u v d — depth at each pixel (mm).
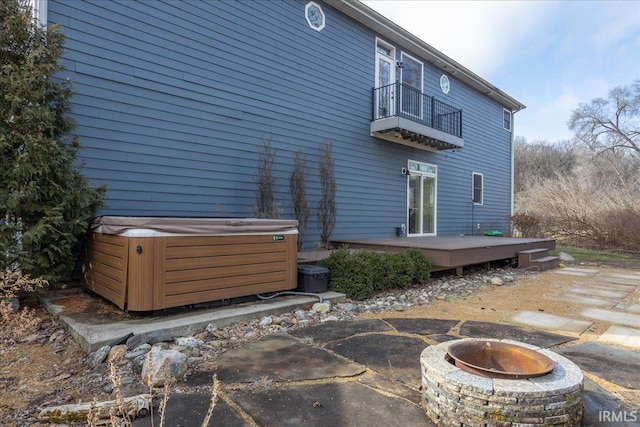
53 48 4016
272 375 2719
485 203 13539
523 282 6789
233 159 6543
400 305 4984
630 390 2525
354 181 8766
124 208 5316
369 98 9141
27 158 3707
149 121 5566
